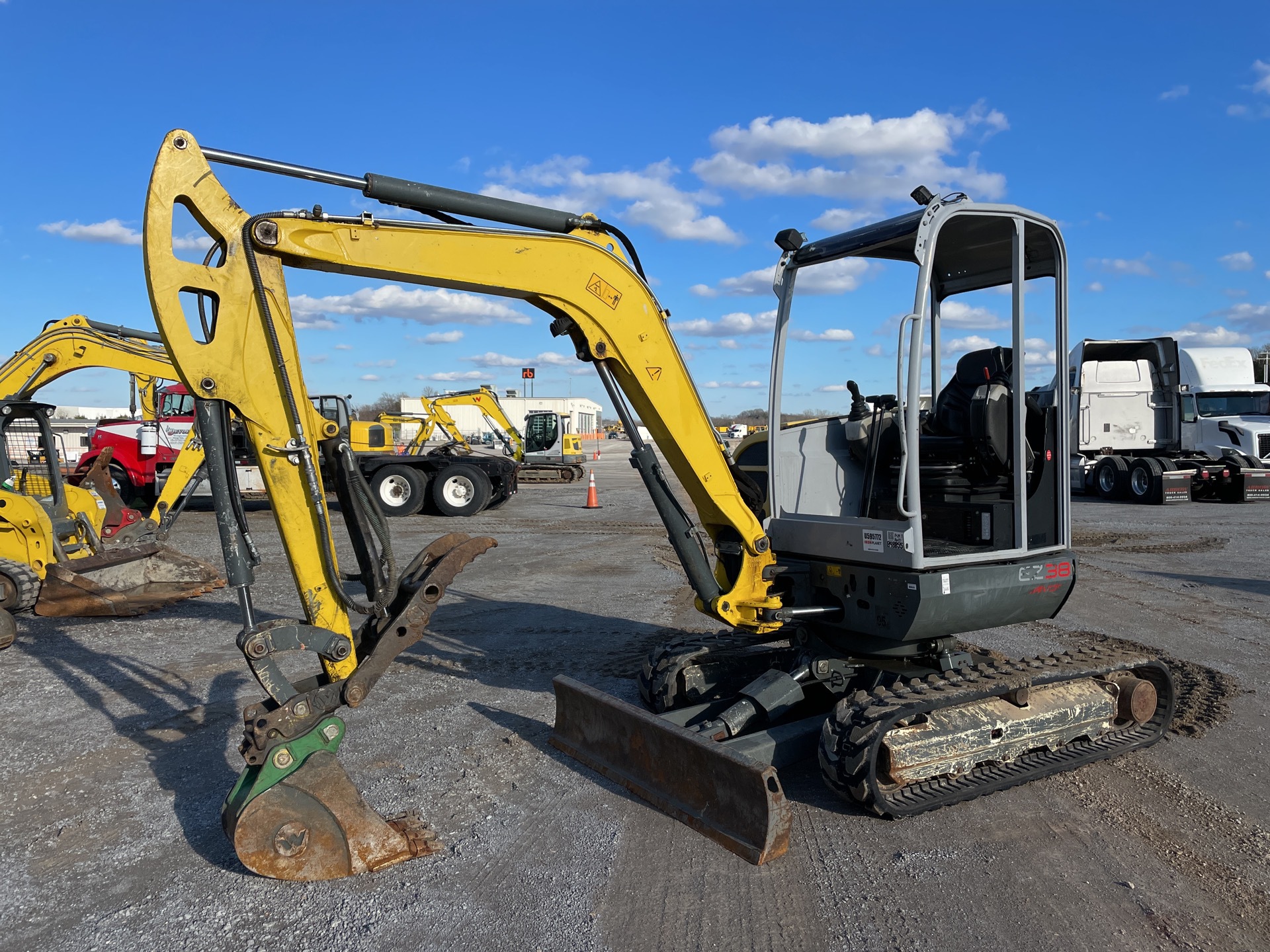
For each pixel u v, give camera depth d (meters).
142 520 9.38
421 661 6.49
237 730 5.07
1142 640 7.00
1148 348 18.88
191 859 3.58
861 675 4.80
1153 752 4.69
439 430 23.84
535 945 2.94
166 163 3.22
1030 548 4.53
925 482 4.98
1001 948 2.91
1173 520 14.66
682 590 9.18
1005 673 4.31
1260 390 17.53
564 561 11.07
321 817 3.39
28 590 7.70
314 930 3.04
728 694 5.19
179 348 3.23
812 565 4.65
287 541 3.42
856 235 4.44
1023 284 4.29
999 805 4.04
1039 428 4.75
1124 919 3.09
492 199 3.83
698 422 4.46
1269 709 5.35
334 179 3.49
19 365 8.77
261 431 3.36
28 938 3.02
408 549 11.82
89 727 5.12
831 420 5.25
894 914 3.12
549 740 4.79
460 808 4.01
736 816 3.60
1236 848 3.63
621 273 4.16
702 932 3.01
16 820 3.94
